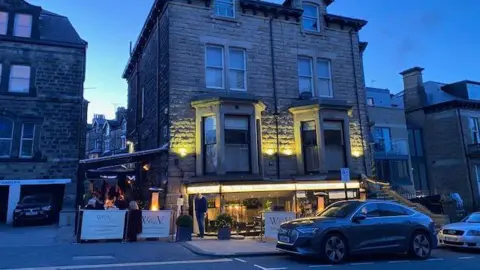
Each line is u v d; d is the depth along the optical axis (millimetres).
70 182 20266
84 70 21672
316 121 18031
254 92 18156
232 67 18109
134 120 24844
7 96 20016
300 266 9352
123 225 13227
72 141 20703
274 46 19078
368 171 19797
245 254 10758
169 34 17109
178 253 10852
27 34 21016
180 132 16469
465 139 31406
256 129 17172
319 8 20688
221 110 16359
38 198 19344
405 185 29625
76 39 21797
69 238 13469
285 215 13828
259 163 17172
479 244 12367
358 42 21484
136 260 9656
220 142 16125
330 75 20266
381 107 30609
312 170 18078
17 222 18016
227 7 18688
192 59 17297
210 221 15508
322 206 16609
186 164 16312
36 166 19953
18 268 8391
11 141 19859
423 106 33656
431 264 10008
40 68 20828
